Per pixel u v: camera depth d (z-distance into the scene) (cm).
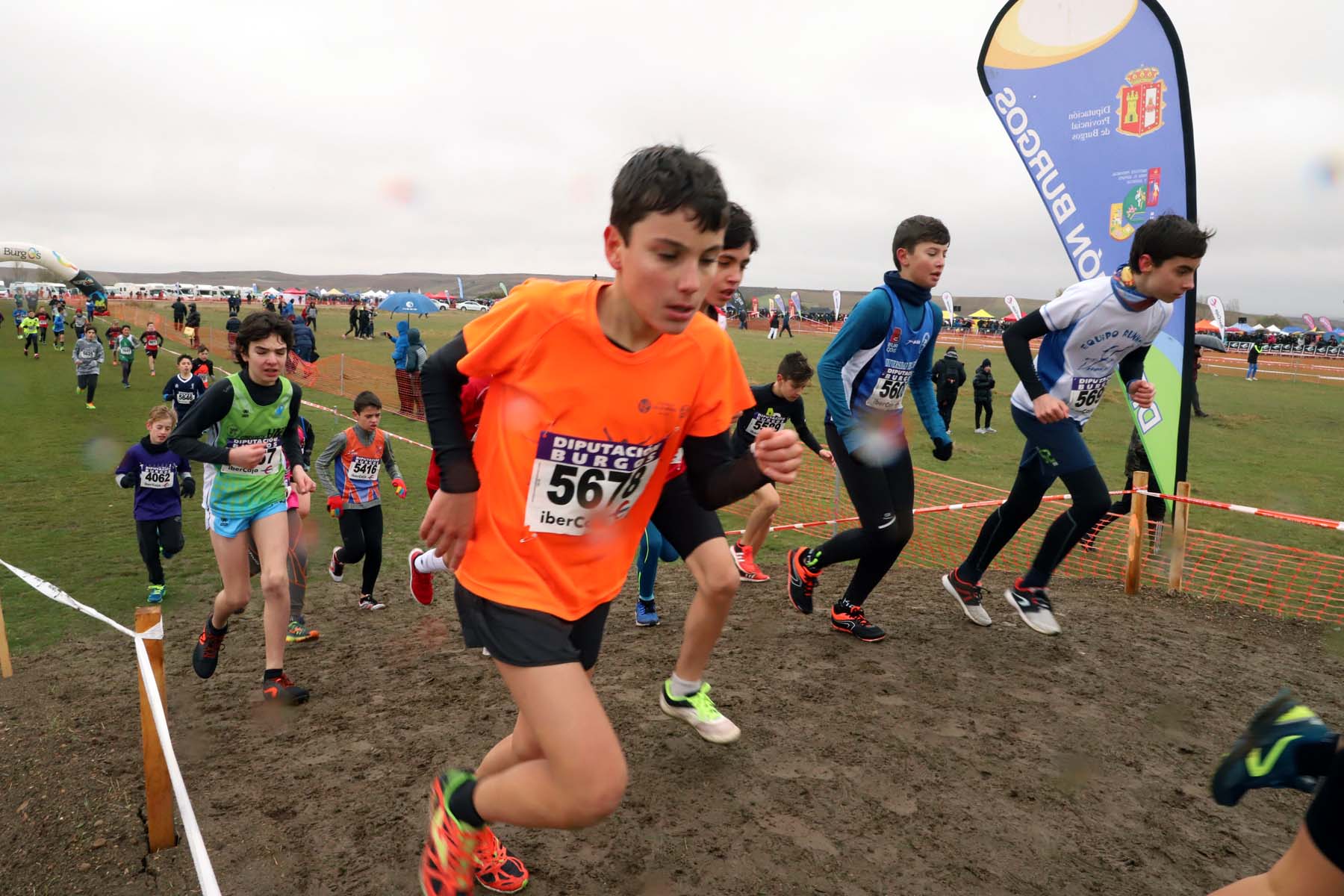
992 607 535
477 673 432
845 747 336
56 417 1464
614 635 488
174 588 611
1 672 437
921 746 338
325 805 299
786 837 275
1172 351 644
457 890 213
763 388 536
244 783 315
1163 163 608
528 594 197
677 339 201
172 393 1195
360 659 457
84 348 1551
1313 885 126
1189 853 271
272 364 380
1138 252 380
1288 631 502
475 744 347
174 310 3503
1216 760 333
